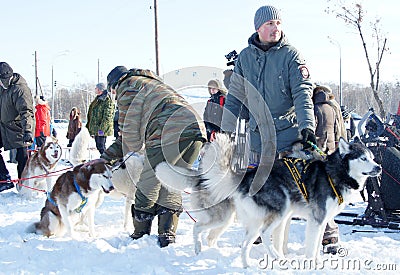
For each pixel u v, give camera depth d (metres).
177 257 4.10
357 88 55.22
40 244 4.48
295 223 5.70
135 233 4.79
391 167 5.52
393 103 50.25
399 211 5.65
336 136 5.05
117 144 5.07
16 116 7.69
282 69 4.02
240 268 3.83
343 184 3.96
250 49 4.20
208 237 4.45
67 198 4.86
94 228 5.34
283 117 4.14
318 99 4.89
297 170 3.92
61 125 34.31
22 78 7.65
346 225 5.71
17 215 6.15
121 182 5.15
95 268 3.80
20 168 7.88
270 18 3.99
